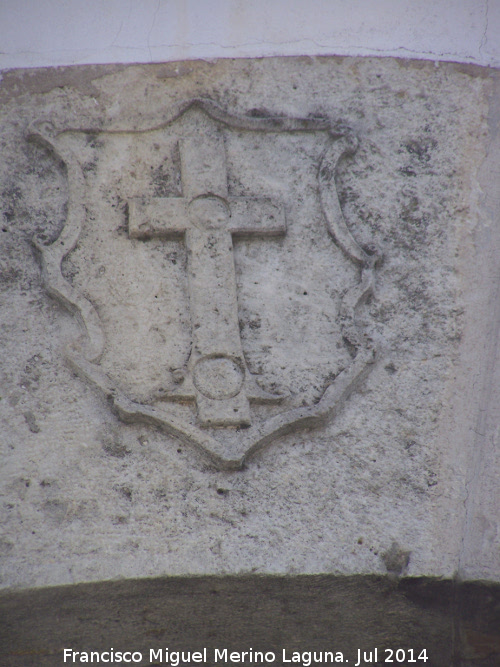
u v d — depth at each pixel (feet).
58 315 34.30
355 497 32.81
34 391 33.24
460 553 32.35
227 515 32.19
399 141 37.27
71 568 30.99
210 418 32.86
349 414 33.94
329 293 35.24
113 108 36.78
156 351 33.99
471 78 38.09
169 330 34.32
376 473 33.19
